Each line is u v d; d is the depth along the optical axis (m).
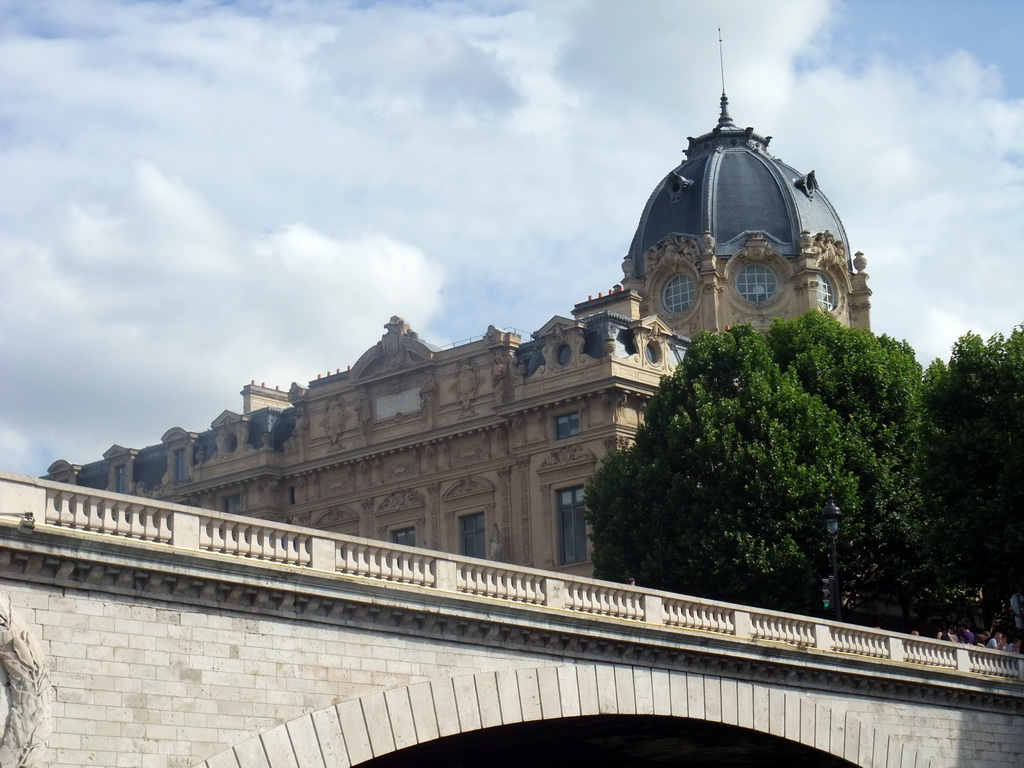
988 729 55.31
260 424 98.94
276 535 36.72
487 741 44.72
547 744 46.81
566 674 41.88
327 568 37.28
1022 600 59.59
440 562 39.75
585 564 82.00
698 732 46.88
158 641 33.81
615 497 72.56
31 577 32.12
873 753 50.88
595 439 82.88
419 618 38.47
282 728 35.44
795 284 101.81
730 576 67.56
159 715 33.56
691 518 69.56
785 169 106.75
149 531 34.38
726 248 102.31
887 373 74.94
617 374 82.62
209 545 35.31
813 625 49.94
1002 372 64.94
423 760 45.28
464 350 89.50
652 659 44.41
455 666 39.28
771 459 69.38
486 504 87.31
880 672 51.00
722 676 46.56
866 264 105.75
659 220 106.50
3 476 32.09
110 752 32.69
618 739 47.53
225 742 34.53
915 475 68.62
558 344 85.81
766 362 74.00
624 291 90.94
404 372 92.00
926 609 71.12
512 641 40.72
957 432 65.56
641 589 44.81
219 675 34.66
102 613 33.09
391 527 91.69
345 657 37.03
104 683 32.81
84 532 32.78
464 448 88.94
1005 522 62.81
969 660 55.19
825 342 76.94
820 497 69.06
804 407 71.62
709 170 105.31
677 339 89.19
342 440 94.88
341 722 36.53
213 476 99.00
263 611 35.69
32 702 31.22
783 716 48.19
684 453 71.19
